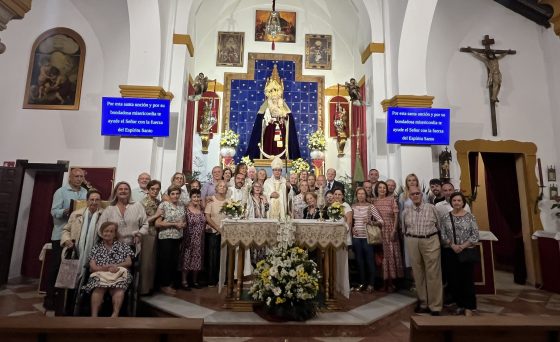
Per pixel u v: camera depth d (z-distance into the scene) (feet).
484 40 24.31
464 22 24.50
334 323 11.28
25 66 22.91
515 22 24.73
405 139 19.39
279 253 11.92
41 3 23.52
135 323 5.94
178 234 14.55
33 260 22.34
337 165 28.66
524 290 19.66
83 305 11.41
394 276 15.69
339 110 28.63
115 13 23.41
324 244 12.60
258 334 11.05
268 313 11.49
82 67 23.15
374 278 15.90
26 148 22.26
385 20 22.18
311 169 27.66
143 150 19.01
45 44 23.22
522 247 22.33
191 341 5.86
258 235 12.52
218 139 28.66
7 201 21.53
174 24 21.93
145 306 13.17
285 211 16.83
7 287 19.04
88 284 11.14
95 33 23.45
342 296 14.79
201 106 28.40
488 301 16.35
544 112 23.94
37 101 22.72
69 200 14.61
